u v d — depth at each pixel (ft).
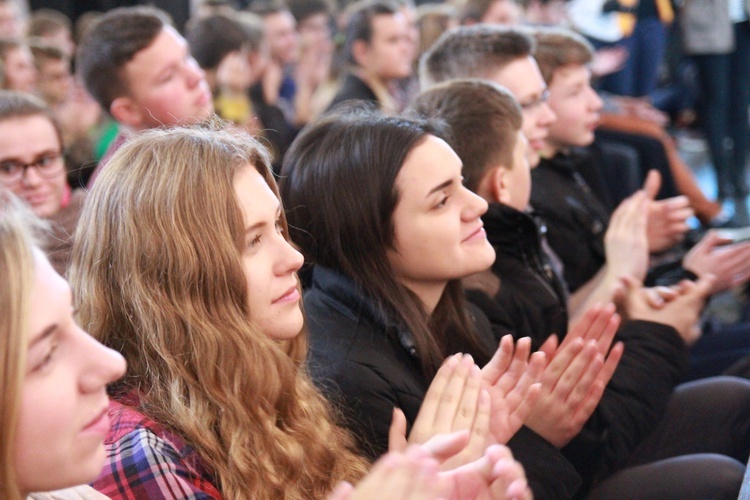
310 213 5.59
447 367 4.54
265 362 4.22
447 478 3.74
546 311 6.91
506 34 8.57
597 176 10.81
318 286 5.69
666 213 8.59
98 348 2.89
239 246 4.25
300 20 19.49
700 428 7.10
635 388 6.25
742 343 8.71
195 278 4.16
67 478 2.82
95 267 4.29
